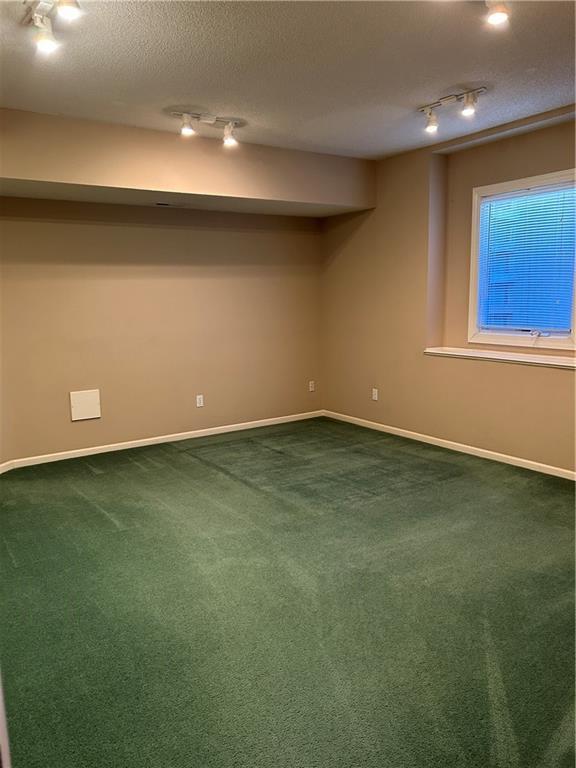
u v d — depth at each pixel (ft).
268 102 12.16
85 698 6.75
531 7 8.21
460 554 10.23
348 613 8.42
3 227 14.69
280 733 6.17
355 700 6.64
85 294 16.07
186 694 6.79
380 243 18.33
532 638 7.77
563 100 12.43
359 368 19.71
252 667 7.25
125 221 16.51
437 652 7.50
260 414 20.04
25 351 15.33
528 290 15.35
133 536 11.17
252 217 18.97
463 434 16.37
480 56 9.95
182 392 18.19
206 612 8.50
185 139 14.57
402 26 8.73
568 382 13.70
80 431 16.47
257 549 10.53
